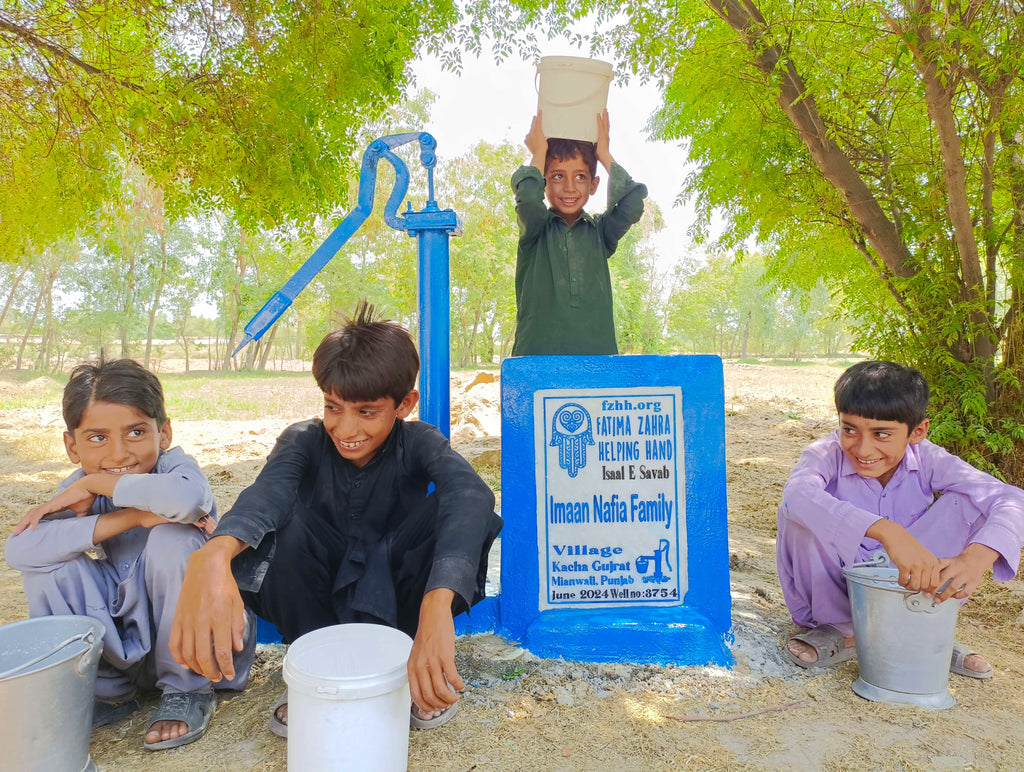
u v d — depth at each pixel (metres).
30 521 1.99
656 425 2.72
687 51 5.52
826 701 2.24
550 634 2.55
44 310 36.41
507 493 2.70
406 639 1.76
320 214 8.55
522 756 1.91
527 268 3.80
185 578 1.66
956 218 5.05
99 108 7.11
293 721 1.65
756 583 3.43
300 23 6.93
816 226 6.50
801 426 9.20
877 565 2.42
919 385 2.39
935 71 4.51
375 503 2.15
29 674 1.57
